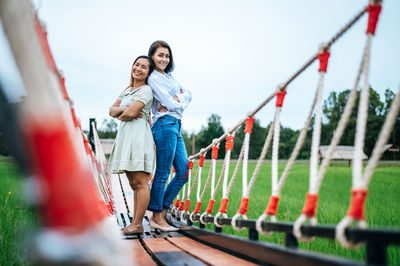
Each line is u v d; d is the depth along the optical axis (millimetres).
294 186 14867
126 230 3824
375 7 1445
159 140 4078
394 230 1124
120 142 3936
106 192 4125
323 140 74688
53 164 761
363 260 2963
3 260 2795
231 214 5578
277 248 1807
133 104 3820
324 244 3396
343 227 1310
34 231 777
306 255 1526
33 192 761
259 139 73125
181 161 4379
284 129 81500
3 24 787
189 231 3705
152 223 4102
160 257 2500
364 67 1427
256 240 2201
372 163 1288
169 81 4125
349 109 1539
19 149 765
